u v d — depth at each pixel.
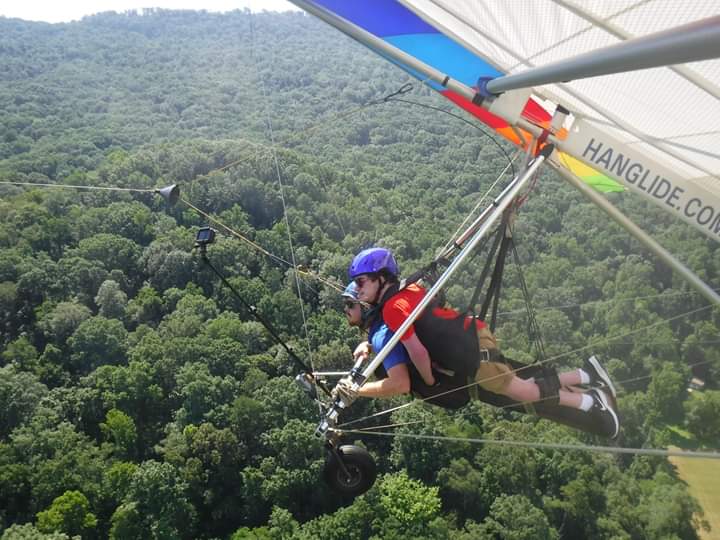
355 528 32.00
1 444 35.62
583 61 2.02
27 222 61.12
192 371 43.59
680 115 4.27
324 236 58.09
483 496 32.34
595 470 27.30
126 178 71.50
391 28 5.66
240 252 60.59
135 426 40.00
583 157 4.98
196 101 111.06
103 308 53.66
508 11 4.23
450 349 4.57
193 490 35.66
